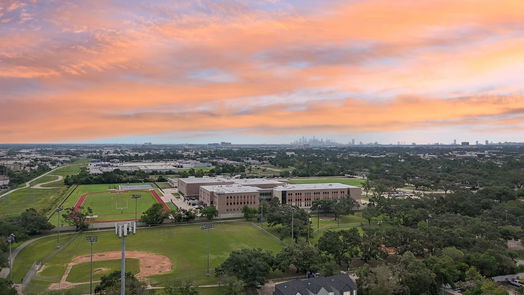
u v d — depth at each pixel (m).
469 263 138.38
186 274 139.50
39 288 125.62
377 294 114.94
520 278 137.12
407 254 133.62
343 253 147.62
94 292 117.44
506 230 180.50
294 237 185.75
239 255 128.62
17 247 174.62
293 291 113.25
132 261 154.00
